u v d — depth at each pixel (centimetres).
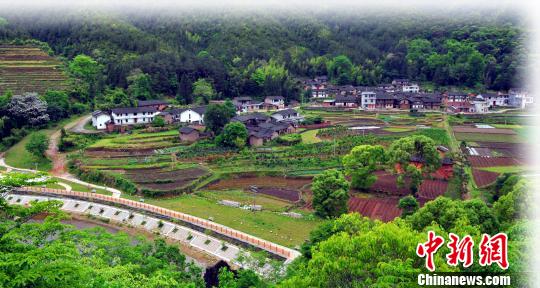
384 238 3025
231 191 8406
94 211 7869
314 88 18900
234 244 6294
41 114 12838
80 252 3966
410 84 19662
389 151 7962
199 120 13588
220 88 17138
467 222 4378
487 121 13500
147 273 4069
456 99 15962
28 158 10744
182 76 16425
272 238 6294
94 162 10019
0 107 12425
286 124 12519
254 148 10956
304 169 9388
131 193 8425
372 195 7862
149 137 11881
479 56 19238
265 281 4281
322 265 3009
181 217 7144
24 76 15725
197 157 10306
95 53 18050
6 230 3153
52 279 2572
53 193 8481
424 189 7931
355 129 12675
